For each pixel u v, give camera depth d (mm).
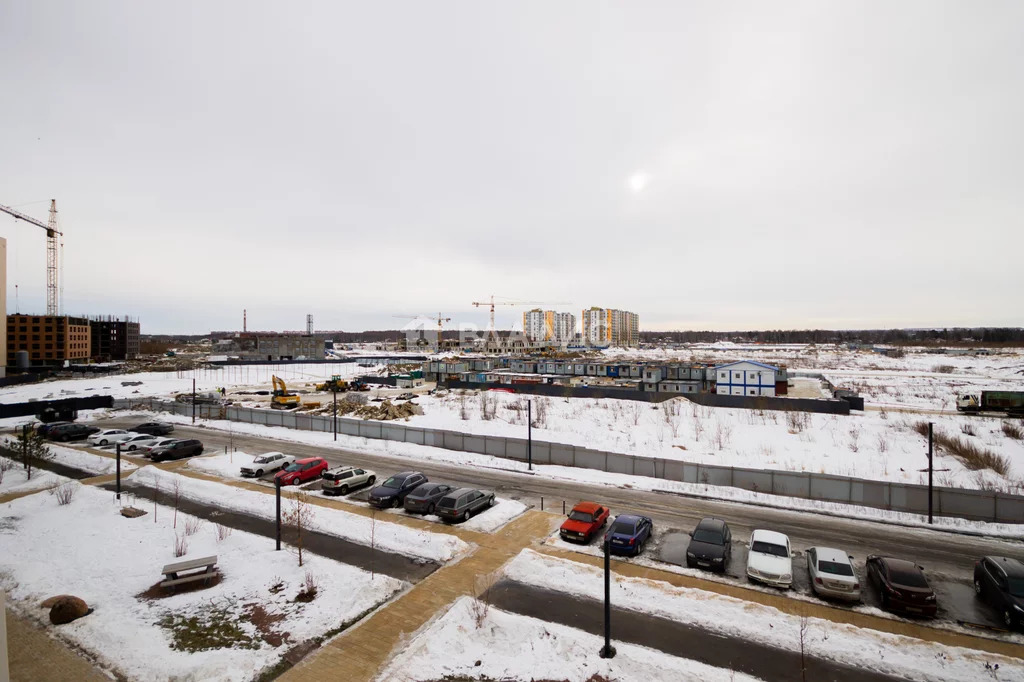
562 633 15414
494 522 25297
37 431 45125
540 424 52531
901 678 13680
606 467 34844
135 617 16562
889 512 26797
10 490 29875
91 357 154375
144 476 32781
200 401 60875
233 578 19172
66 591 18203
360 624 16297
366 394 80938
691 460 38188
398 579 19312
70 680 13492
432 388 90625
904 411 57938
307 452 40969
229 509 27141
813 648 14875
